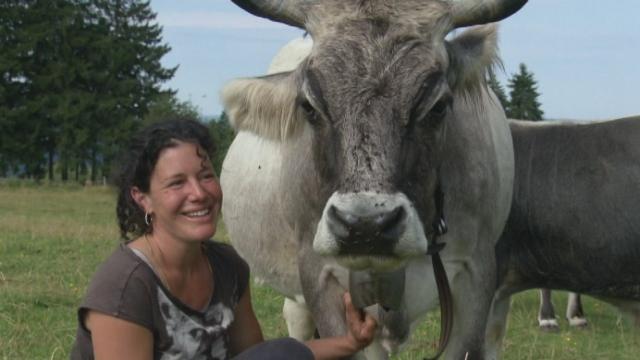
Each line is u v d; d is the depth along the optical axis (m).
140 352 3.57
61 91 54.50
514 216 7.46
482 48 4.56
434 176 4.18
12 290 9.55
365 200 3.59
